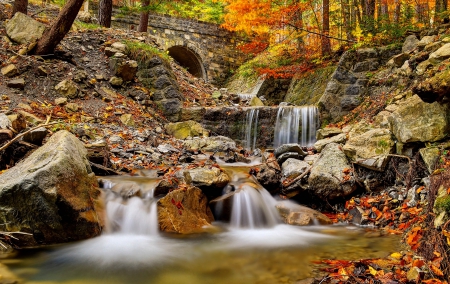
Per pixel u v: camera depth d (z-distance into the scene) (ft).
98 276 10.06
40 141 17.61
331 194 17.49
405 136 16.49
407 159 16.60
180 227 14.38
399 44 29.25
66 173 12.48
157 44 40.73
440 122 15.52
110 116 26.76
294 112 29.96
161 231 14.03
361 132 21.71
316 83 40.27
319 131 25.36
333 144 19.74
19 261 10.84
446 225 9.39
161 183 15.37
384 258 11.06
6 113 20.70
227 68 66.39
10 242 11.61
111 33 37.70
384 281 8.95
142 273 10.34
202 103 35.24
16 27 29.55
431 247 9.82
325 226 15.71
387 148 17.40
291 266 10.84
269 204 17.25
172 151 22.88
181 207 14.89
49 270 10.34
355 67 29.27
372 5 36.70
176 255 11.89
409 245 11.61
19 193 11.50
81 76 28.84
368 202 16.35
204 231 14.76
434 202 10.67
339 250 12.29
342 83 29.32
